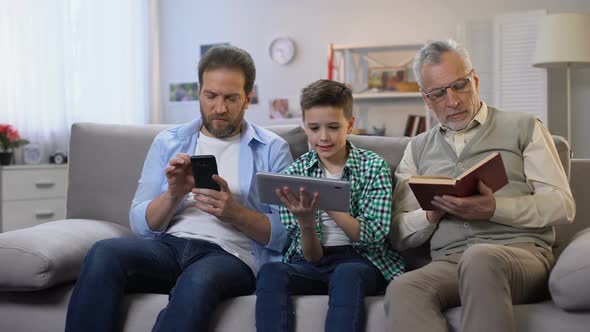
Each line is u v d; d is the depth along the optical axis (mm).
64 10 4988
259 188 1735
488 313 1438
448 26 5316
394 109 5453
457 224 1833
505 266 1523
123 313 1743
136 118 5594
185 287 1623
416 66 1937
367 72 5496
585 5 5012
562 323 1511
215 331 1678
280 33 5699
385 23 5465
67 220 2156
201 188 1823
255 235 1911
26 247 1760
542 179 1803
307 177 1656
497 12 5191
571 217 1775
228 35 5824
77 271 1864
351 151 1960
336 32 5570
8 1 4590
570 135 4746
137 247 1780
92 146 2342
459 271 1515
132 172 2301
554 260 1789
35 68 4766
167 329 1570
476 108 1903
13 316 1822
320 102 1879
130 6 5523
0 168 4230
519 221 1743
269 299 1633
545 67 4812
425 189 1677
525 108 4918
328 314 1597
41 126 4805
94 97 5219
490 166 1648
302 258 1893
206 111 1978
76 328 1624
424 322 1508
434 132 1993
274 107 5734
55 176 4547
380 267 1864
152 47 5766
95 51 5230
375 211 1857
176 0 5938
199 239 1909
